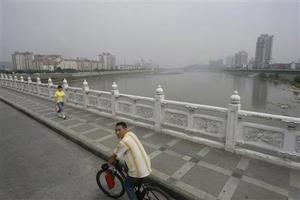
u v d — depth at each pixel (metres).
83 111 9.13
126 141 2.72
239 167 3.87
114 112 7.66
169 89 44.22
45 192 3.44
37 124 7.74
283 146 3.90
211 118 4.84
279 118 3.84
